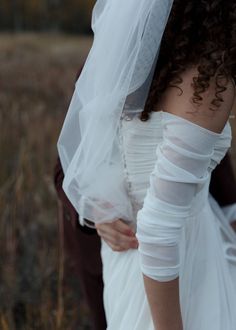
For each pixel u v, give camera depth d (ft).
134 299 4.42
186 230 4.30
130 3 3.89
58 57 41.16
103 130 4.15
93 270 5.95
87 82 4.24
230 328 4.27
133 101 3.98
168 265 3.73
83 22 123.54
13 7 124.88
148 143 4.00
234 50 3.51
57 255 9.44
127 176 4.27
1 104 19.12
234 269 4.71
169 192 3.61
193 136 3.55
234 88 3.62
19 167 11.68
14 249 9.48
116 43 3.96
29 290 9.09
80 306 8.68
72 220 5.43
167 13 3.75
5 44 49.21
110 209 4.47
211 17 3.56
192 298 4.28
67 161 4.63
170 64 3.67
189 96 3.58
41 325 8.04
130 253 4.53
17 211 10.62
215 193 5.67
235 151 13.01
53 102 22.39
